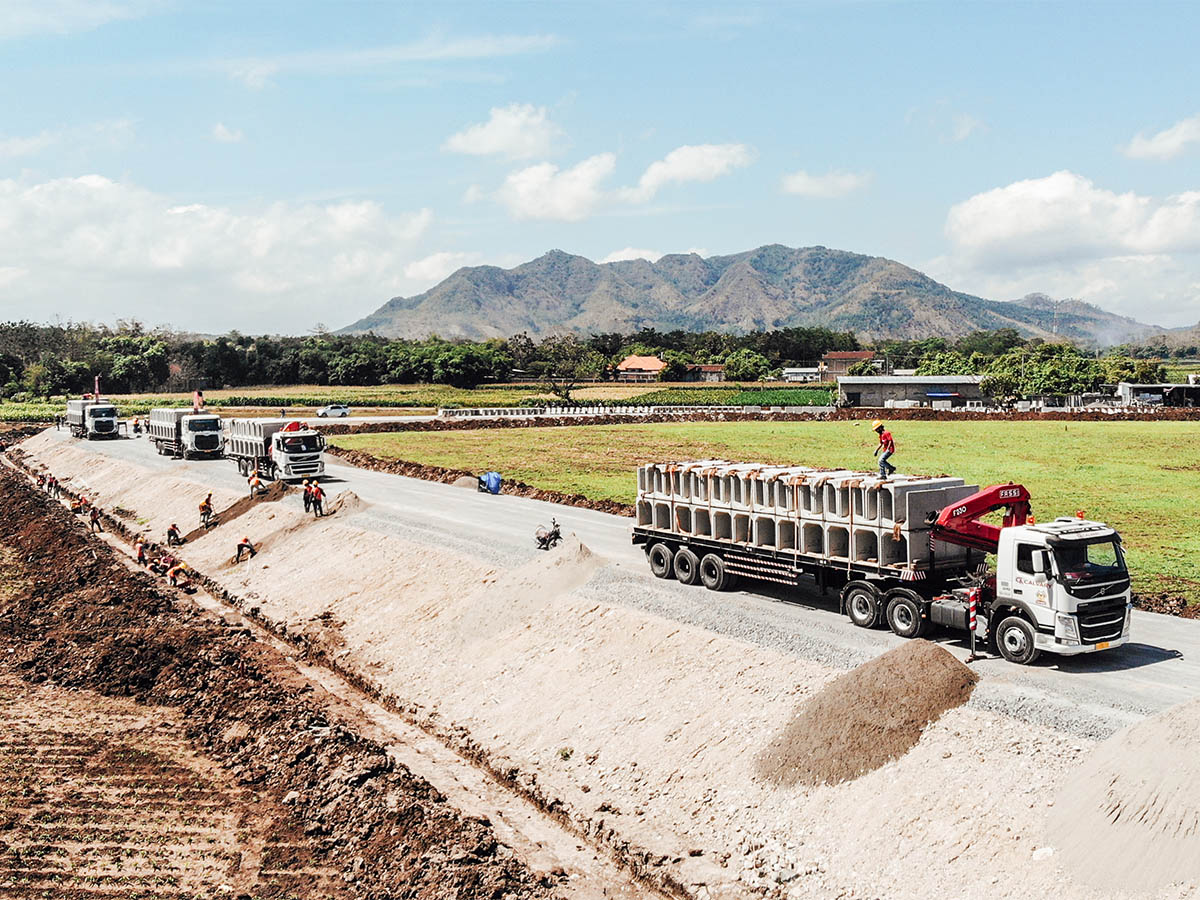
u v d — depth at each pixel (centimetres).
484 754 2556
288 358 19800
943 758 1983
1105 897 1595
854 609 2769
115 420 9700
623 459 7525
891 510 2652
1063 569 2330
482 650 3131
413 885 1962
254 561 4622
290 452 6044
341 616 3731
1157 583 3384
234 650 3388
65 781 2511
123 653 3409
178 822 2298
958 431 9206
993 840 1773
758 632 2673
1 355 19538
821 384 16838
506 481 6147
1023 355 18638
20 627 3919
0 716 2962
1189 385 12044
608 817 2181
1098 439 8325
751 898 1850
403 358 19025
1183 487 5756
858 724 2123
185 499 6241
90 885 2016
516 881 1938
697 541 3231
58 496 7150
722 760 2222
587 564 3481
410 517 4738
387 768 2433
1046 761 1889
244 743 2702
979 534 2636
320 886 2016
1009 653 2419
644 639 2798
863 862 1845
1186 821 1619
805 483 2905
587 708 2609
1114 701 2102
